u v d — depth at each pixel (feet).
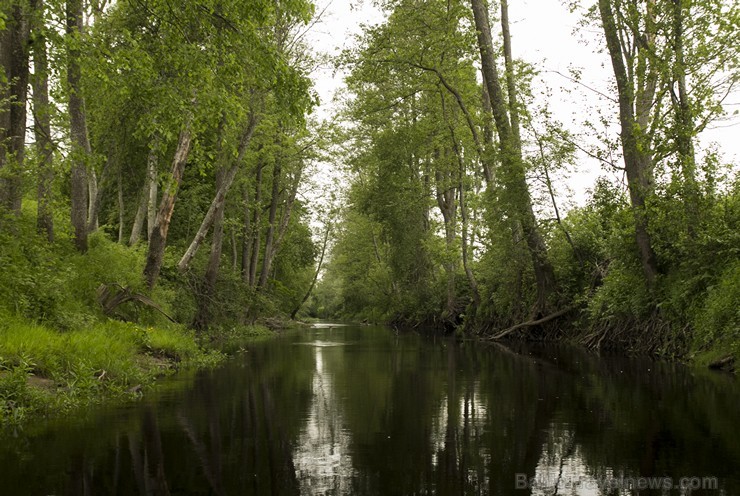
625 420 21.75
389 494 13.85
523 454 17.34
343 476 15.25
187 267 67.26
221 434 20.07
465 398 27.55
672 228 45.80
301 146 95.81
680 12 42.68
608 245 57.31
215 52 33.96
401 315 139.03
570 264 68.39
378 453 17.63
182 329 58.13
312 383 33.12
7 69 35.14
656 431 19.81
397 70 75.66
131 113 50.19
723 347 37.96
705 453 16.92
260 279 107.86
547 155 63.10
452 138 85.05
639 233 48.62
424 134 87.30
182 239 84.69
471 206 77.97
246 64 35.55
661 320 46.88
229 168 65.92
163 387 31.40
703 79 42.22
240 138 69.62
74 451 17.58
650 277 47.98
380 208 104.88
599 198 51.26
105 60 34.35
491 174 77.05
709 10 40.96
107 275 47.01
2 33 34.71
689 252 43.62
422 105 89.97
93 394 27.12
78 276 43.65
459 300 107.45
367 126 99.14
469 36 67.82
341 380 34.53
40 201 40.37
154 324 53.16
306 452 17.70
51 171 38.73
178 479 14.92
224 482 14.73
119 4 41.81
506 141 67.15
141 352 41.50
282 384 32.65
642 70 44.73
